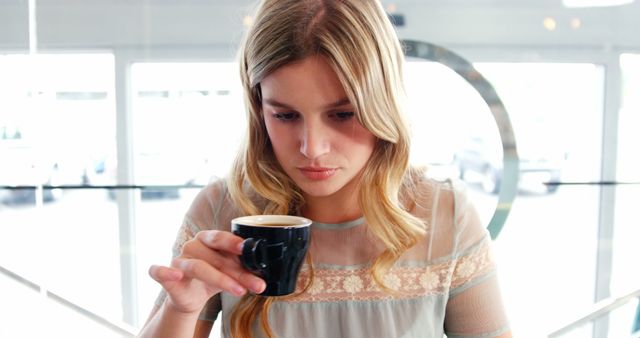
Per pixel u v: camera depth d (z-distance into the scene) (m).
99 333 2.56
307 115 0.64
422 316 0.79
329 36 0.61
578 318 2.66
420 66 2.49
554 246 2.82
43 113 2.57
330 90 0.63
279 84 0.63
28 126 2.53
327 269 0.80
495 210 2.56
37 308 2.47
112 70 2.62
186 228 0.86
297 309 0.79
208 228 0.85
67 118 2.64
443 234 0.82
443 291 0.81
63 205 2.71
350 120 0.67
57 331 2.50
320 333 0.79
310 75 0.62
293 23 0.63
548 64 2.52
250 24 0.73
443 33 2.46
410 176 0.87
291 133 0.67
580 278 2.85
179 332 0.66
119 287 2.95
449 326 0.86
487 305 0.82
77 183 2.73
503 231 2.80
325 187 0.69
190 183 2.79
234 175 0.84
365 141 0.70
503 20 2.46
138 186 2.79
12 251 2.53
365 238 0.81
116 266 2.92
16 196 2.55
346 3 0.65
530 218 2.76
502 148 2.51
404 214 0.78
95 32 2.56
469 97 2.54
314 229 0.81
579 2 2.45
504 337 0.82
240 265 0.61
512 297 2.87
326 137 0.66
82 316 2.54
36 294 2.48
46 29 2.52
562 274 2.86
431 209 0.84
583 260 2.83
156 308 0.79
